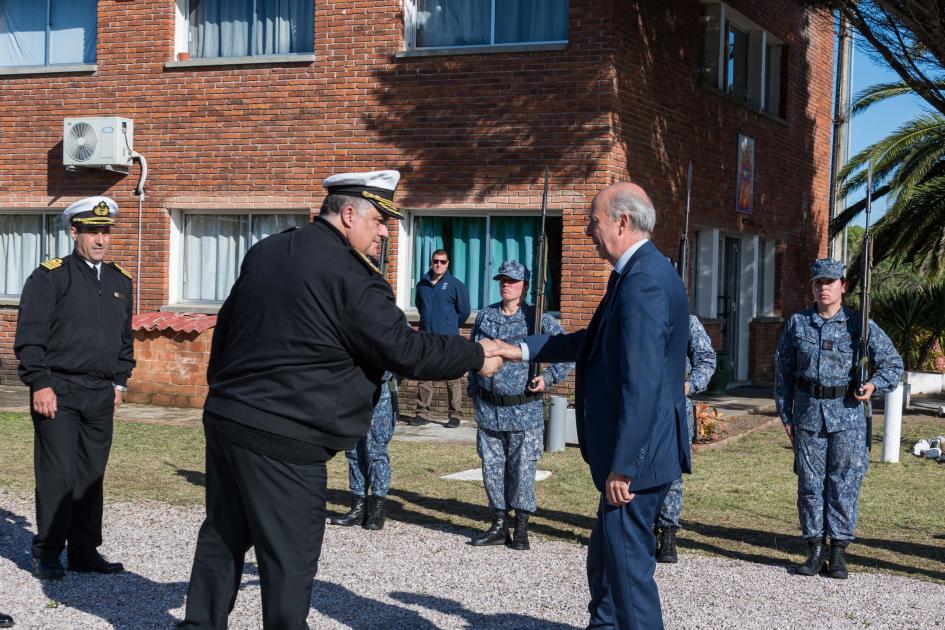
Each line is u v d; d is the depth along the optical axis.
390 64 13.67
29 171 15.60
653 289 4.11
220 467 4.14
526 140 13.02
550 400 11.05
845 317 6.44
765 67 17.81
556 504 8.38
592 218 4.37
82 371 5.83
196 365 13.46
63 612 5.23
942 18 12.34
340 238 4.08
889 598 5.83
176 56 14.96
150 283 14.96
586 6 12.73
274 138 14.27
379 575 6.09
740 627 5.23
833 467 6.34
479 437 6.98
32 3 15.89
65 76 15.35
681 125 14.51
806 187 19.28
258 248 4.12
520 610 5.46
